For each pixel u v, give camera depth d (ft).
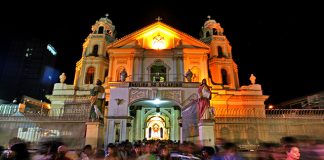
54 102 123.24
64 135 72.54
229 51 143.33
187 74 90.33
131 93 85.05
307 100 135.03
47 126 74.43
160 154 33.65
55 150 25.40
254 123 91.71
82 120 73.51
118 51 119.85
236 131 92.17
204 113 62.28
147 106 103.91
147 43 123.44
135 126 105.09
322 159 26.81
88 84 127.75
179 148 37.73
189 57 119.96
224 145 29.09
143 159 31.04
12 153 21.34
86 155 29.91
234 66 140.26
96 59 132.77
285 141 29.89
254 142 87.61
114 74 116.16
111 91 85.25
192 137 68.80
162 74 115.55
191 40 122.72
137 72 115.55
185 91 85.25
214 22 149.18
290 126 89.20
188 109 75.87
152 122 111.24
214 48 140.46
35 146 48.96
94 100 67.56
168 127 109.09
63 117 75.10
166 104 98.17
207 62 126.93
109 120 81.41
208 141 58.80
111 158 29.81
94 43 138.72
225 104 123.44
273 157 30.81
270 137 88.28
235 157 27.68
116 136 80.53
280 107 164.86
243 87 127.75
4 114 77.66
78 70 140.77
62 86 127.85
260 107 122.83
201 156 31.94
